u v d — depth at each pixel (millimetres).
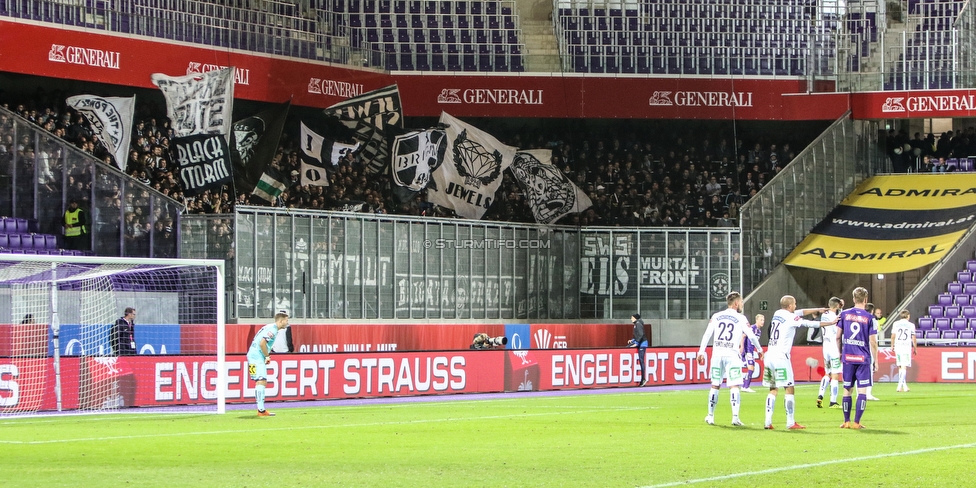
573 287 59562
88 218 46594
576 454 19641
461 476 16422
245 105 58844
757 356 43531
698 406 34594
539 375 44531
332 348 47719
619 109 63812
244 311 46156
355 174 57656
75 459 18906
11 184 45812
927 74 66812
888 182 68062
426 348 51344
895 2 74625
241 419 29188
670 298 59500
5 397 31859
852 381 25500
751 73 66938
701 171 66000
